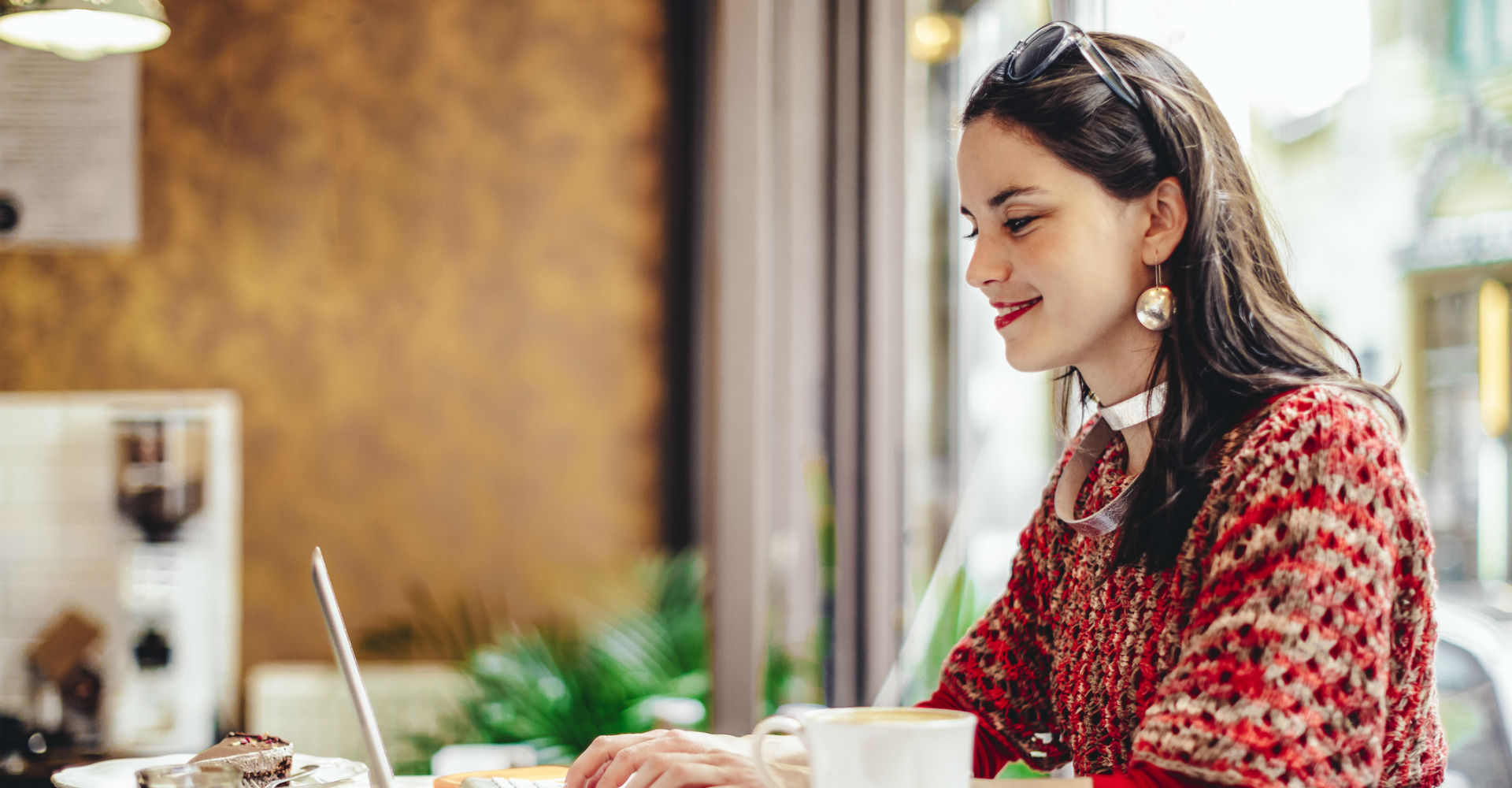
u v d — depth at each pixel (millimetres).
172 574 2809
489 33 3268
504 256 3266
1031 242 842
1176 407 825
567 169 3291
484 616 3217
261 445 3172
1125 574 876
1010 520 2504
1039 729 1031
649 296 3316
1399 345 2699
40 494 2945
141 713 2777
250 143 3184
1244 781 677
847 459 2471
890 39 2477
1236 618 719
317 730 2965
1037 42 849
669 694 2730
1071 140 826
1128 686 866
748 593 2379
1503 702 2094
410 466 3221
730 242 2420
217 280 3170
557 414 3273
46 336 3123
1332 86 2543
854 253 2477
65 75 3131
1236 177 866
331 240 3209
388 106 3232
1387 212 2676
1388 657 719
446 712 2975
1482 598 2361
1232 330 829
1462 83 2619
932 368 2498
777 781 704
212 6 3178
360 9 3225
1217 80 2150
